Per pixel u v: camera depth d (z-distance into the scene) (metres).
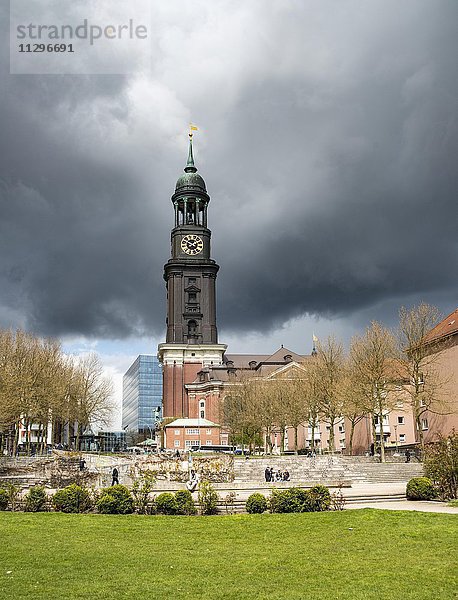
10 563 20.72
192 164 172.88
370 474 62.16
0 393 75.00
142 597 16.86
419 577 18.69
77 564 20.83
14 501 35.56
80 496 34.78
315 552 23.00
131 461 74.31
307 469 64.38
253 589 17.72
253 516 32.03
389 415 102.44
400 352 74.94
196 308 159.12
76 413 106.44
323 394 87.75
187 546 24.50
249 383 118.38
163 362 158.12
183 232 162.75
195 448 114.00
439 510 34.09
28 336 95.75
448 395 69.69
